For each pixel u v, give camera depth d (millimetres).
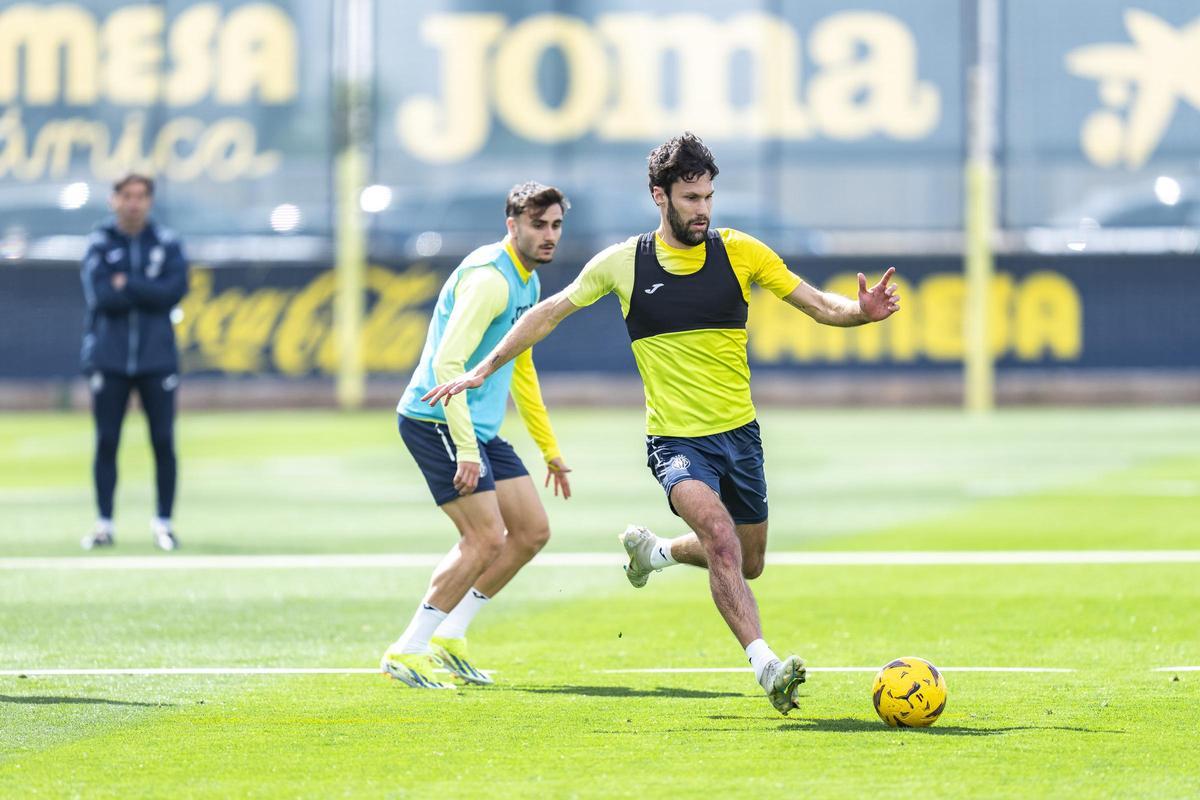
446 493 26172
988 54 92062
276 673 26688
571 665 27453
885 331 92562
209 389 93250
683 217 23703
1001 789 18828
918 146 92250
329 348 93125
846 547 42344
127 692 25016
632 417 87688
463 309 25594
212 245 93062
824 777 19422
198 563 40469
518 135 93250
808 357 92938
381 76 93188
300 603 34375
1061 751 20625
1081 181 92000
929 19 92188
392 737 21812
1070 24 91750
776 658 22328
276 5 92938
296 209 93000
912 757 20375
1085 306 91938
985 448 71188
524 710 23594
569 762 20328
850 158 92500
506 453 27250
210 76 93250
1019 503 51844
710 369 24406
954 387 92188
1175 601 33594
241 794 18953
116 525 48281
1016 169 92000
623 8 92812
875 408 92375
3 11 93438
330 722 22781
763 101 92812
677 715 23156
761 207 92938
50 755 20844
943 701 22156
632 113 92875
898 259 92312
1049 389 92250
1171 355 91938
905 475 60875
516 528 26828
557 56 93062
